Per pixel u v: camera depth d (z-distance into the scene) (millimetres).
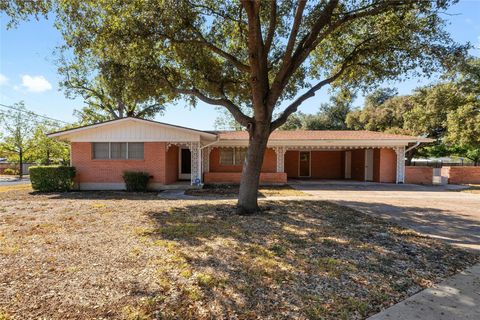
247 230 5934
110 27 7457
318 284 3482
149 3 6941
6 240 5125
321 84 8703
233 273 3746
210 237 5387
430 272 3906
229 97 10914
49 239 5203
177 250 4609
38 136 23719
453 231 6113
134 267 3902
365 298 3154
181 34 7719
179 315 2756
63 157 25578
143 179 13102
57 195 11656
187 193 12312
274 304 2992
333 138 16781
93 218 7039
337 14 7816
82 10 7254
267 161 17672
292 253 4559
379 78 9273
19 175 26750
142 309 2840
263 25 8805
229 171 17750
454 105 20281
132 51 7922
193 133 13789
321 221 6879
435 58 8047
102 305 2906
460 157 32062
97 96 22828
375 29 8555
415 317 2773
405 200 10586
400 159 17062
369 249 4824
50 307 2855
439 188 14930
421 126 23516
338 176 20766
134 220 6824
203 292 3215
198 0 7996
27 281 3438
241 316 2764
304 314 2814
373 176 18156
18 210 8133
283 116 8125
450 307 2971
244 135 17516
